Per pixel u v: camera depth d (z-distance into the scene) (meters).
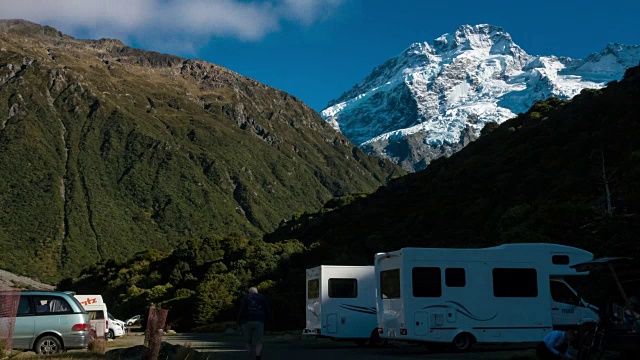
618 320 15.70
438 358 20.89
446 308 22.62
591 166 55.94
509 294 23.34
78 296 35.25
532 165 66.94
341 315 28.62
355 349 27.05
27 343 19.11
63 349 19.42
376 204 84.19
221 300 69.25
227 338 43.00
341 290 28.86
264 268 74.44
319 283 28.84
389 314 23.12
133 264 115.69
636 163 50.91
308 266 71.81
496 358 20.58
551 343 14.38
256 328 17.00
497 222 56.66
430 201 71.94
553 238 44.66
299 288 67.12
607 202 46.38
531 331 23.33
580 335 15.85
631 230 40.22
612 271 15.41
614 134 60.34
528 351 21.80
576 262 24.19
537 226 46.59
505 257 23.52
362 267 29.31
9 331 15.67
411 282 22.47
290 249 77.69
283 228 115.44
